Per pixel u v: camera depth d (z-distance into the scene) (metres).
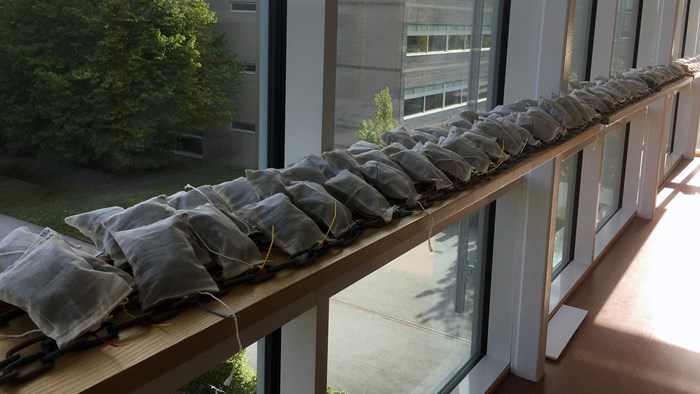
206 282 1.05
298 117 1.74
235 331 1.02
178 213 1.13
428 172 1.79
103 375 0.82
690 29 8.55
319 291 1.45
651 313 4.08
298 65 1.70
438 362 3.00
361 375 2.46
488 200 2.57
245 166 1.69
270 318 1.30
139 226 1.11
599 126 3.19
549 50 2.95
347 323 2.32
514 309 3.25
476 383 3.13
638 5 5.80
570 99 2.84
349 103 2.03
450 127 2.36
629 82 4.19
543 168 2.99
